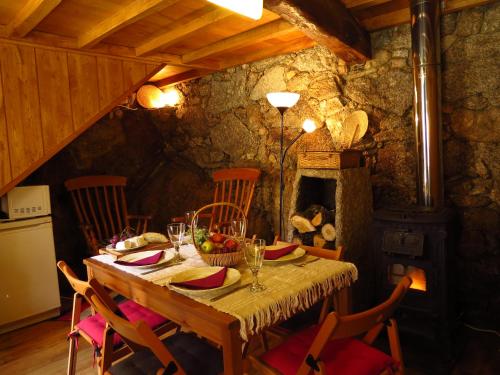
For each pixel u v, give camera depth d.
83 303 3.22
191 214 2.42
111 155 4.14
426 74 2.42
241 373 1.33
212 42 3.16
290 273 1.71
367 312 1.30
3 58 2.58
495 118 2.47
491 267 2.55
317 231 2.87
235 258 1.80
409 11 2.66
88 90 2.99
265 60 3.60
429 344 2.29
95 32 2.62
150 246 2.31
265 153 3.74
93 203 4.01
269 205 3.76
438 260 2.17
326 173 2.71
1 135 2.61
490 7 2.43
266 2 1.98
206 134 4.24
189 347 1.64
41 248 2.94
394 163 2.91
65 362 2.36
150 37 2.93
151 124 4.52
